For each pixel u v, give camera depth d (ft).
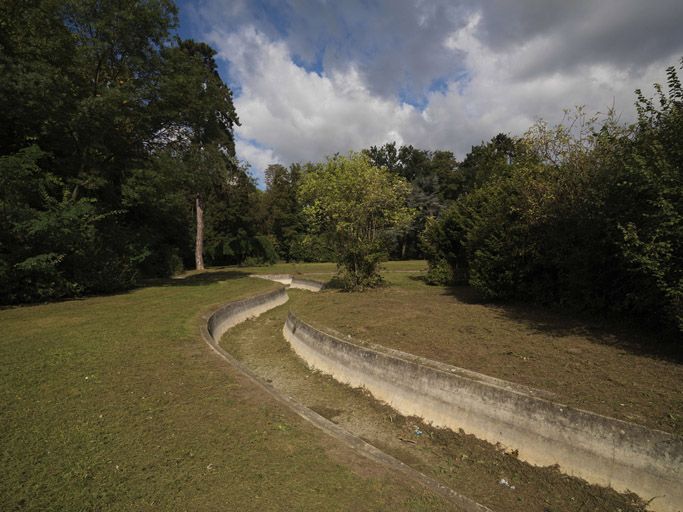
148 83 53.57
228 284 69.92
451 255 57.93
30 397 17.54
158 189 56.80
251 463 12.75
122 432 14.52
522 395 17.35
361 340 28.37
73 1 46.34
